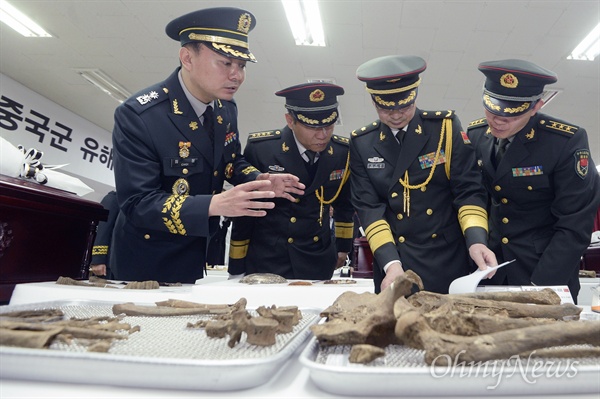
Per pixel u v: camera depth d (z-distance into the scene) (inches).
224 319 32.5
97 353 21.0
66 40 249.9
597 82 265.3
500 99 69.5
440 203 76.9
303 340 26.8
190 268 76.1
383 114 72.4
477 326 26.1
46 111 321.4
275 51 248.2
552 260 68.4
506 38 224.1
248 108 329.4
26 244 61.3
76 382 21.3
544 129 73.6
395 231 78.2
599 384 20.3
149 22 228.7
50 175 74.2
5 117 292.7
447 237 76.4
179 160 71.0
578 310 34.2
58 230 67.0
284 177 73.5
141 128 68.9
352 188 82.8
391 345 26.7
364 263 172.9
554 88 275.9
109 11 221.3
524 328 23.9
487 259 59.1
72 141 344.5
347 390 20.1
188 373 20.2
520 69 67.8
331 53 247.4
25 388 20.6
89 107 338.0
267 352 24.1
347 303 32.1
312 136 82.3
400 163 76.2
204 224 59.3
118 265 76.5
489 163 78.5
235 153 84.6
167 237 73.6
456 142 75.8
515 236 75.6
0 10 224.4
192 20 67.4
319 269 88.8
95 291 49.1
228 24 67.6
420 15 209.6
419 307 32.4
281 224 88.2
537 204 75.2
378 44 235.5
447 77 268.1
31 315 33.1
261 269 88.9
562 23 209.9
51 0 215.3
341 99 306.7
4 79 291.6
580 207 70.1
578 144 71.9
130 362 20.2
